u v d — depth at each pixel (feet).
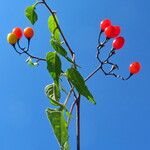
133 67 1.48
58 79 1.35
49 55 1.35
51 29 1.51
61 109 1.32
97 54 1.44
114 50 1.44
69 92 1.39
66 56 1.33
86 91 1.32
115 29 1.43
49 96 1.38
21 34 1.47
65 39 1.46
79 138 1.38
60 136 1.25
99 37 1.45
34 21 1.54
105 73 1.45
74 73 1.33
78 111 1.40
